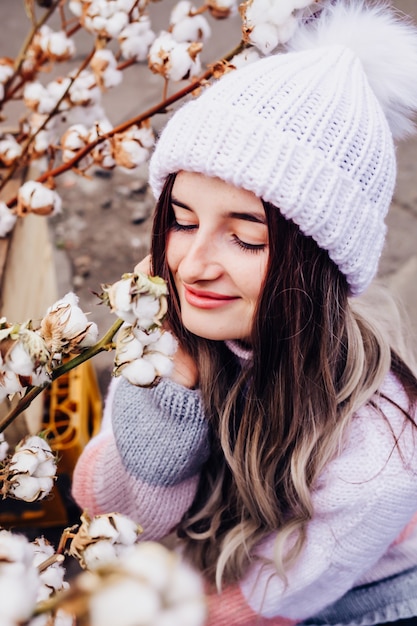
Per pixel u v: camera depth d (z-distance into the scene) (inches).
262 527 46.9
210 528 48.8
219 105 33.8
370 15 40.2
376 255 38.3
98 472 48.1
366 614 52.4
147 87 139.4
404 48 39.4
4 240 54.1
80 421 65.4
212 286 36.4
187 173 34.8
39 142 51.7
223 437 43.2
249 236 34.8
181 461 44.0
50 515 65.5
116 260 107.2
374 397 42.9
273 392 40.2
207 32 46.8
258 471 43.2
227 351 43.6
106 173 120.0
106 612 12.9
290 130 33.7
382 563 52.0
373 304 50.8
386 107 41.4
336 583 47.5
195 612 13.3
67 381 70.4
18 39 149.9
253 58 42.1
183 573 13.7
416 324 96.9
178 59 42.7
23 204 49.1
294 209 33.5
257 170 32.9
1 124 106.0
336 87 36.0
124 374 25.3
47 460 28.9
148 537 49.3
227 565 48.0
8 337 23.4
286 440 41.8
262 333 37.2
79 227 111.4
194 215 35.9
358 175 35.3
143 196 117.6
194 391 43.2
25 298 62.9
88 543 25.3
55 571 25.5
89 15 45.9
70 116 52.7
